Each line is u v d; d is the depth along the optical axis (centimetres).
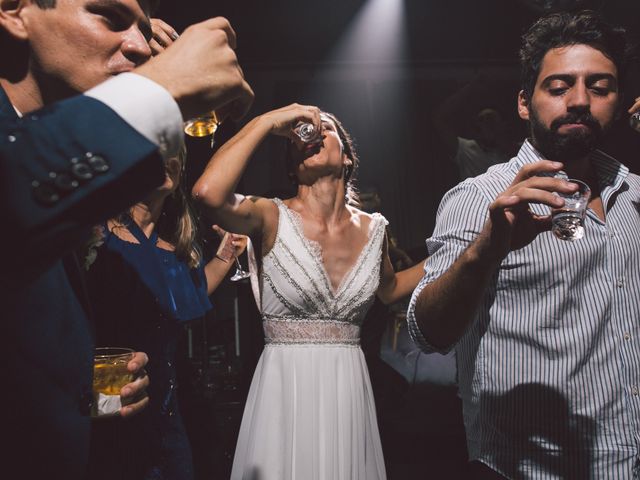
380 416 491
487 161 713
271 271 213
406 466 431
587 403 149
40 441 70
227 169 189
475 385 159
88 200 55
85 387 77
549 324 151
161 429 155
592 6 645
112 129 57
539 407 150
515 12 871
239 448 213
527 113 173
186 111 63
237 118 73
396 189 916
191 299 166
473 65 909
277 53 878
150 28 82
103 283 149
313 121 216
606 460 148
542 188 115
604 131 160
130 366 114
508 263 154
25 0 73
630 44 166
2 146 54
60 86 75
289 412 205
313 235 217
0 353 67
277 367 212
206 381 479
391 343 616
